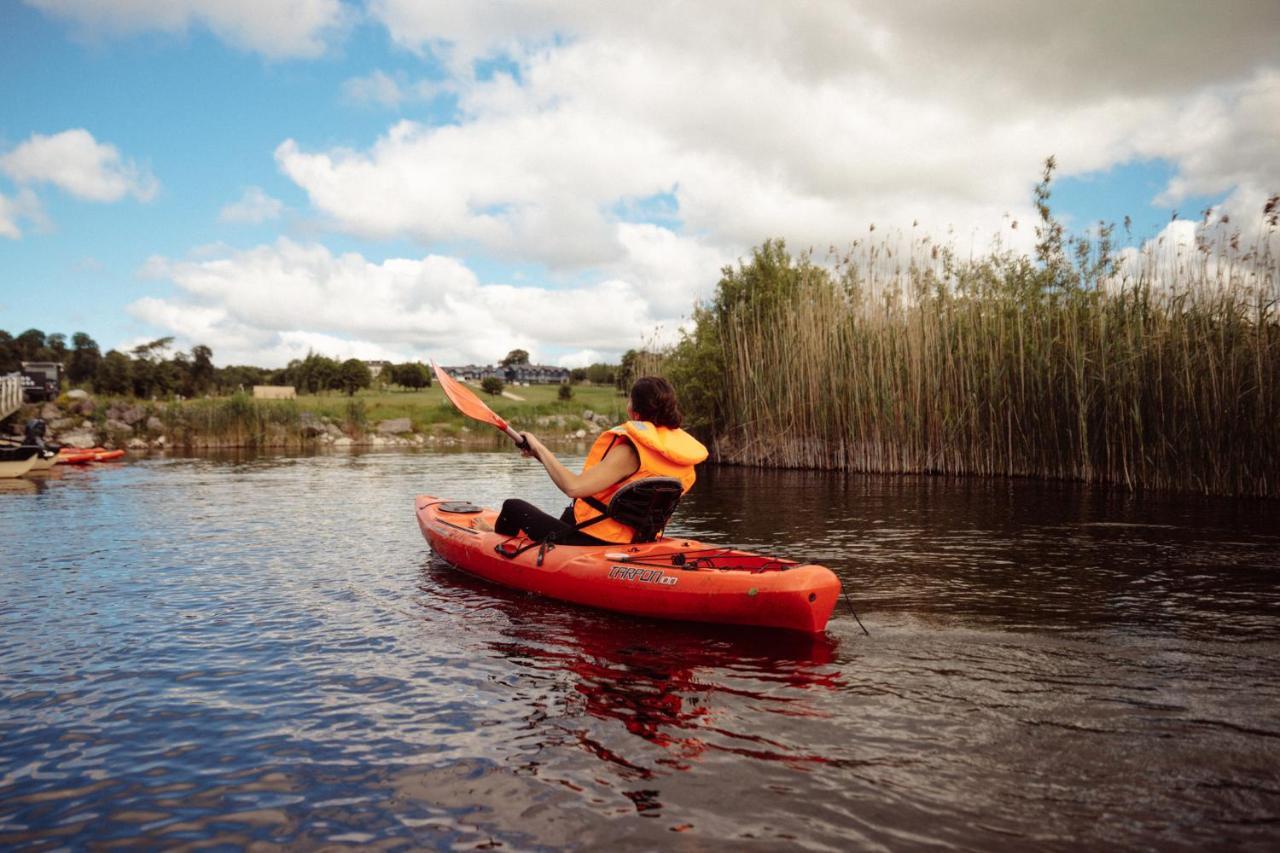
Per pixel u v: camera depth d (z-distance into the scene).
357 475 14.80
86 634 4.07
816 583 3.78
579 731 2.73
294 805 2.21
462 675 3.37
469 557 5.44
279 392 50.00
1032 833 2.00
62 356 65.19
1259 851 1.90
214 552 6.57
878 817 2.09
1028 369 13.08
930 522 8.02
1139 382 11.11
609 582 4.36
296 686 3.25
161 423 25.06
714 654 3.62
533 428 33.00
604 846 1.96
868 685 3.18
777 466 16.62
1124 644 3.73
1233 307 10.18
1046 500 9.89
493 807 2.18
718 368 18.23
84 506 9.86
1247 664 3.42
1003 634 3.92
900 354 14.46
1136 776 2.33
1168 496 10.16
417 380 83.38
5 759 2.56
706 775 2.37
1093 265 12.31
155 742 2.69
